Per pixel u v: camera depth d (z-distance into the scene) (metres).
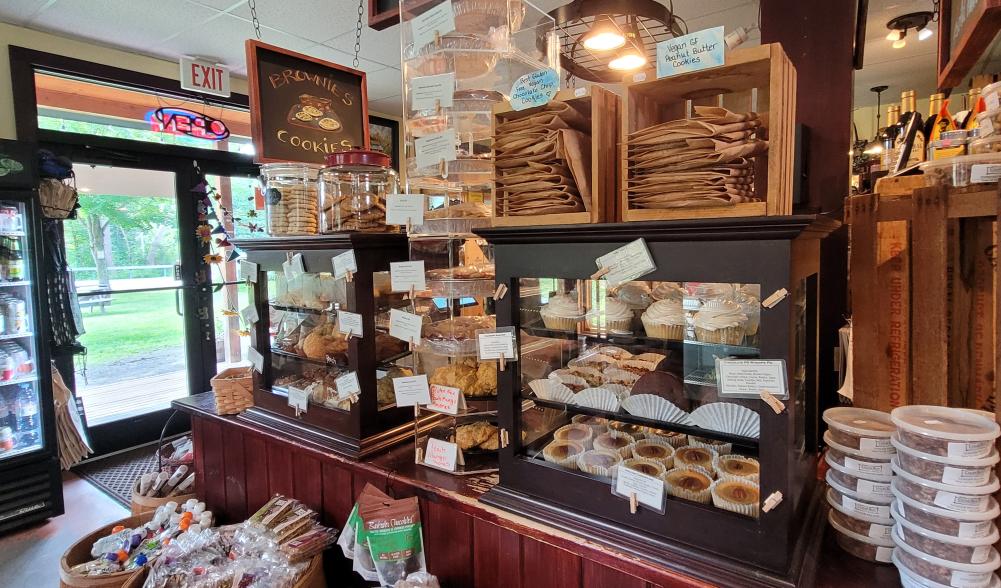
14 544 2.75
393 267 1.71
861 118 5.49
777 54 1.01
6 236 2.92
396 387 1.72
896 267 1.39
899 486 1.06
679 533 1.15
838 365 1.74
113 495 3.23
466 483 1.55
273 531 1.81
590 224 1.19
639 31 2.33
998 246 0.98
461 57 1.53
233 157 4.22
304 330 2.00
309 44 3.50
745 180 1.12
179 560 1.76
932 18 2.97
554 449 1.36
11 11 2.92
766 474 1.05
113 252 3.72
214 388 2.26
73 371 3.59
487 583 1.46
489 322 1.68
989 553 0.98
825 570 1.12
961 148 1.48
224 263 4.23
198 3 2.85
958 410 1.09
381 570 1.54
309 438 1.90
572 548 1.24
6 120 3.10
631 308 1.28
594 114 1.20
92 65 3.40
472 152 1.56
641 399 1.23
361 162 1.86
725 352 1.13
